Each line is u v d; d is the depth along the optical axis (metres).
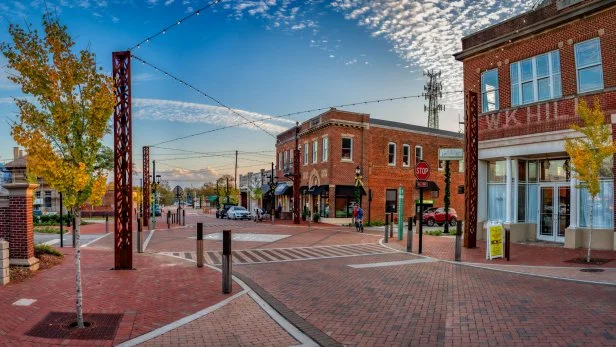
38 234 25.03
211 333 6.54
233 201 65.75
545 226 18.41
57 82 7.25
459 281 10.28
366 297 8.78
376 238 22.23
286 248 17.81
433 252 15.78
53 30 7.29
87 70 7.46
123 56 12.45
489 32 19.41
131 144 12.38
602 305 7.75
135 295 8.90
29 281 10.10
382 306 8.05
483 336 6.29
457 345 5.96
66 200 7.00
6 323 6.85
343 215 35.81
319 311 7.77
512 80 18.47
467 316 7.29
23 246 11.25
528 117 17.62
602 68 15.26
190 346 5.98
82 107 7.47
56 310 7.65
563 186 17.69
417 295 8.88
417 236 22.97
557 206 17.91
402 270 11.96
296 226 32.38
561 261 13.00
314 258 14.66
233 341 6.20
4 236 11.34
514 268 11.96
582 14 15.72
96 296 8.77
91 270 11.88
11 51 7.25
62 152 7.36
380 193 37.41
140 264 13.15
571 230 15.88
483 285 9.76
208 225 34.19
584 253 14.56
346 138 36.41
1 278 9.59
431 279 10.58
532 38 17.59
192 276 11.12
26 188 11.28
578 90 16.02
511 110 18.31
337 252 16.30
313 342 6.19
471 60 20.23
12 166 45.28
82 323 6.73
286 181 45.69
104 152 37.38
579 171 13.01
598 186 12.84
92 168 7.59
